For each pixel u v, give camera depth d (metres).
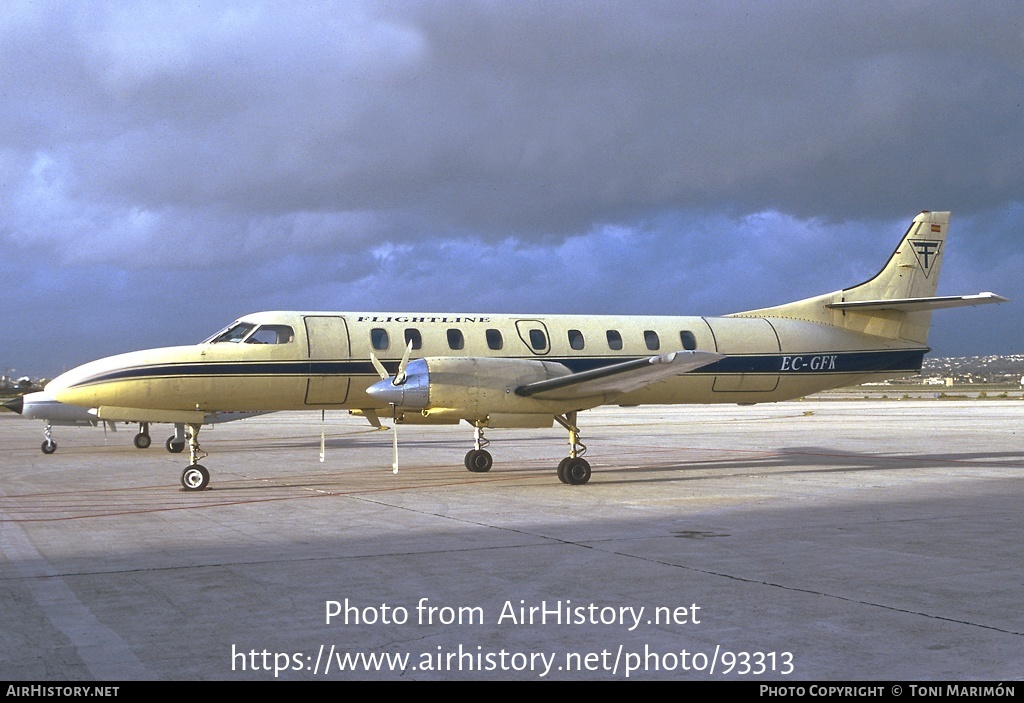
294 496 14.53
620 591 7.49
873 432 33.28
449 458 23.03
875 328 21.25
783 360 20.12
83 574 8.27
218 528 11.05
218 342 16.56
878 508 12.62
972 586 7.61
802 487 15.46
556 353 18.12
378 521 11.56
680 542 9.84
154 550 9.51
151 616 6.77
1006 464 20.19
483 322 18.03
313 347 16.77
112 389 15.77
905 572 8.19
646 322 19.28
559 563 8.67
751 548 9.44
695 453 23.86
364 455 24.20
